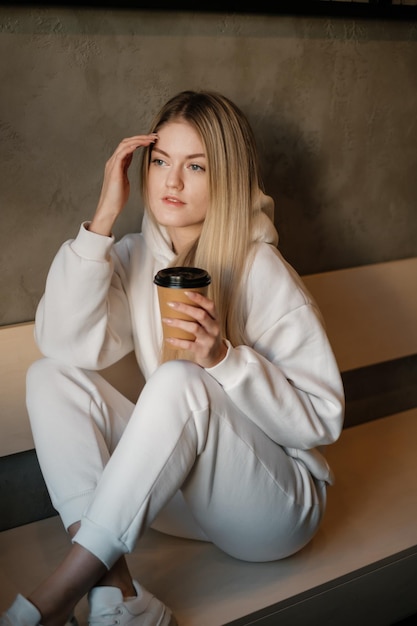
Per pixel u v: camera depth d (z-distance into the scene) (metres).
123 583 1.24
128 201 1.67
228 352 1.23
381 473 1.87
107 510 1.17
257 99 1.76
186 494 1.31
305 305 1.38
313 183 1.89
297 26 1.76
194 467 1.26
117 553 1.18
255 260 1.39
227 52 1.69
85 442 1.32
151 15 1.58
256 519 1.33
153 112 1.64
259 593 1.40
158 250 1.51
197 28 1.64
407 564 1.56
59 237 1.61
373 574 1.50
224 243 1.39
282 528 1.37
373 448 2.00
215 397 1.24
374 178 1.99
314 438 1.34
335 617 1.47
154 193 1.43
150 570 1.47
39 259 1.60
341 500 1.74
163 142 1.40
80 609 1.33
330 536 1.59
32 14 1.47
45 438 1.33
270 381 1.29
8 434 1.60
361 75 1.89
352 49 1.86
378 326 2.04
